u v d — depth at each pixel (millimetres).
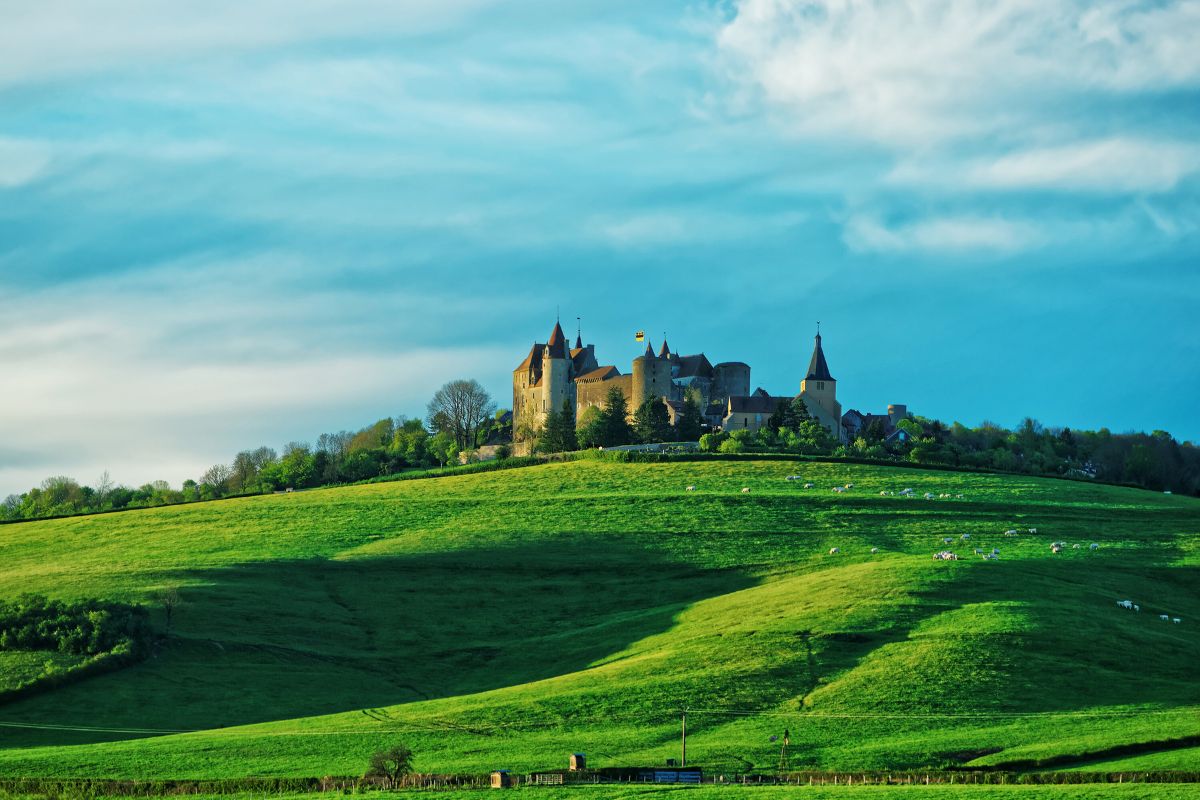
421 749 93750
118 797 83438
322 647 129250
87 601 131000
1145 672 108375
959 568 140875
